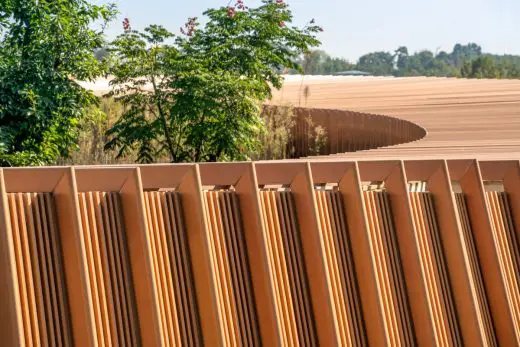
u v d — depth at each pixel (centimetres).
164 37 1641
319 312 780
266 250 735
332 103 3127
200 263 707
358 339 814
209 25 1748
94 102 1570
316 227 777
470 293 885
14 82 1430
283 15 1803
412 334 862
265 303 739
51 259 646
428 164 902
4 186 614
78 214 638
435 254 895
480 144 1509
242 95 1616
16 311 602
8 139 1424
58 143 1514
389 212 869
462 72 12475
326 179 820
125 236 686
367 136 2316
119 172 680
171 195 716
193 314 709
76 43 1479
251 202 745
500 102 2497
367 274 816
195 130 1602
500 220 962
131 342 676
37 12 1470
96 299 653
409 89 3731
